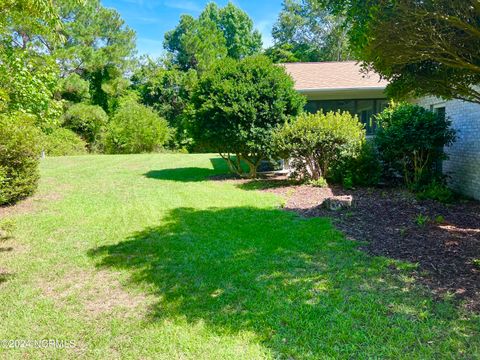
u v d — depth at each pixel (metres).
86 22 24.55
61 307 3.13
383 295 3.18
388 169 8.91
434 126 7.68
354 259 4.05
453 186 8.41
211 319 2.87
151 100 29.91
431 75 4.96
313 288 3.36
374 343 2.50
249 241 4.73
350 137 8.56
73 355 2.48
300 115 9.55
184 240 4.84
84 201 7.30
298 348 2.47
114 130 23.75
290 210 6.48
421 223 5.44
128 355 2.46
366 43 4.11
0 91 5.44
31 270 3.96
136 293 3.37
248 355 2.41
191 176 10.91
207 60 30.50
